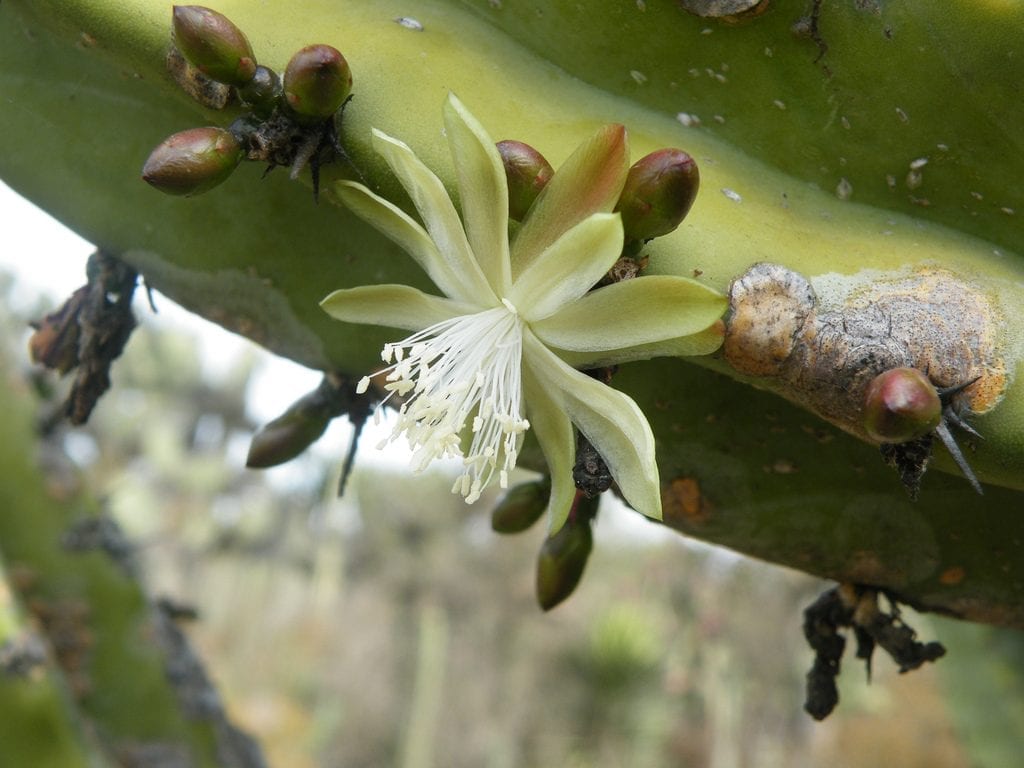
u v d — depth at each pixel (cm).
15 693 13
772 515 10
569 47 9
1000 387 7
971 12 8
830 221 8
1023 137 8
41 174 11
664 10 9
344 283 10
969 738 21
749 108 9
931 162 8
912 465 8
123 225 11
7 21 10
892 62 8
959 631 21
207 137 8
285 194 10
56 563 16
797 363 8
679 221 7
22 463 16
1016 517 10
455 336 8
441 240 8
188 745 16
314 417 11
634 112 9
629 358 8
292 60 8
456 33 9
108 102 10
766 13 8
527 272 7
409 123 8
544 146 8
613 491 10
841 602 11
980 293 8
